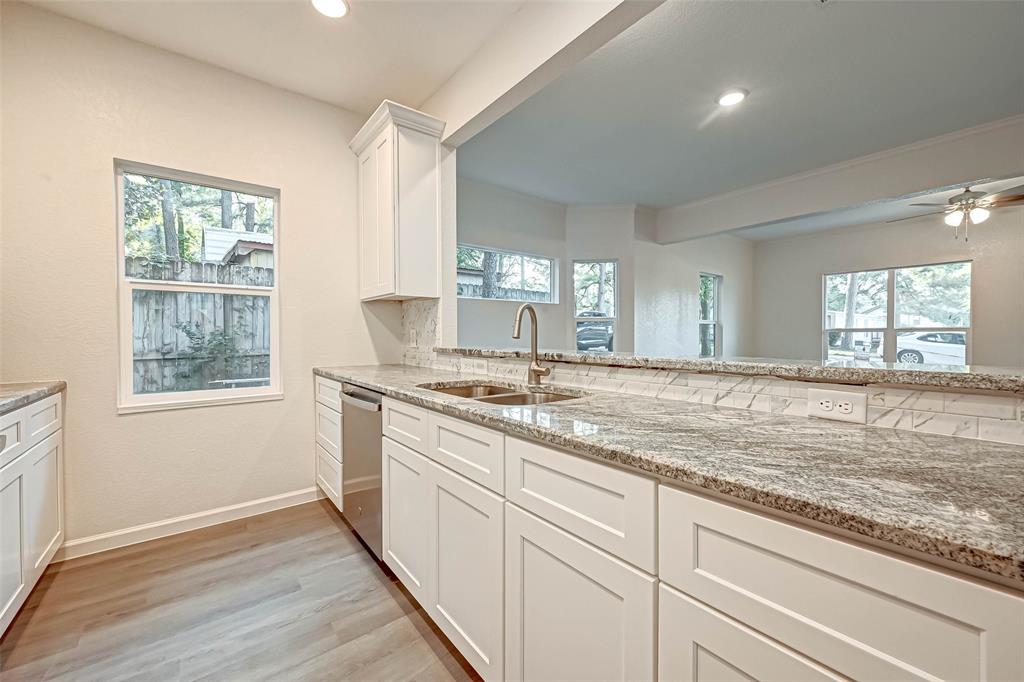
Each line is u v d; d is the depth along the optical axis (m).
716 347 6.24
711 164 3.81
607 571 0.87
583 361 1.70
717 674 0.69
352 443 2.13
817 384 1.12
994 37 2.18
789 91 2.68
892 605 0.53
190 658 1.40
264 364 2.60
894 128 3.15
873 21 2.07
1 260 1.86
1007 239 4.57
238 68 2.39
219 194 2.45
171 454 2.25
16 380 1.88
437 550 1.45
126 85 2.13
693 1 1.95
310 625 1.56
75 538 2.00
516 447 1.12
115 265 2.10
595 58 2.37
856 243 5.68
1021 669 0.44
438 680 1.32
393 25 2.07
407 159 2.47
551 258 4.96
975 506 0.56
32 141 1.92
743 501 0.67
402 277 2.46
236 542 2.17
